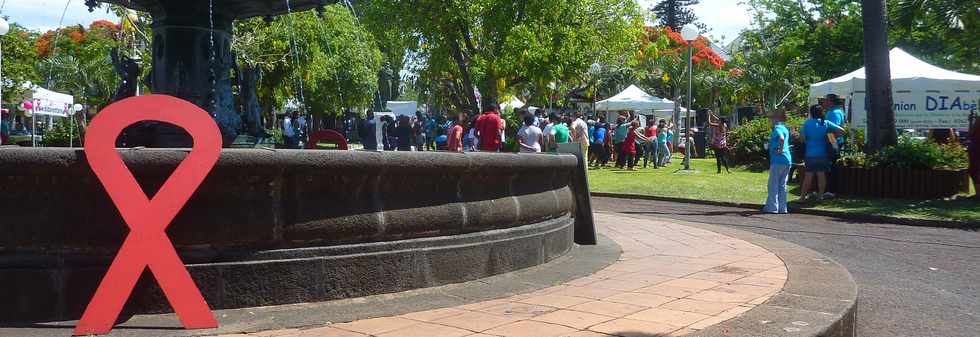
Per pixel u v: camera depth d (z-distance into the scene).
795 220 11.37
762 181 17.88
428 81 31.55
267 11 7.20
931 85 17.33
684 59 50.06
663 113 47.09
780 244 7.35
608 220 9.66
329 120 52.28
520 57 25.81
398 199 4.61
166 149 3.84
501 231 5.32
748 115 36.06
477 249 5.04
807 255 6.49
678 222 9.50
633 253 6.61
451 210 4.90
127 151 3.75
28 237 3.80
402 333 3.59
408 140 23.44
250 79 7.25
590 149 24.42
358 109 43.56
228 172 3.95
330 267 4.27
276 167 4.04
